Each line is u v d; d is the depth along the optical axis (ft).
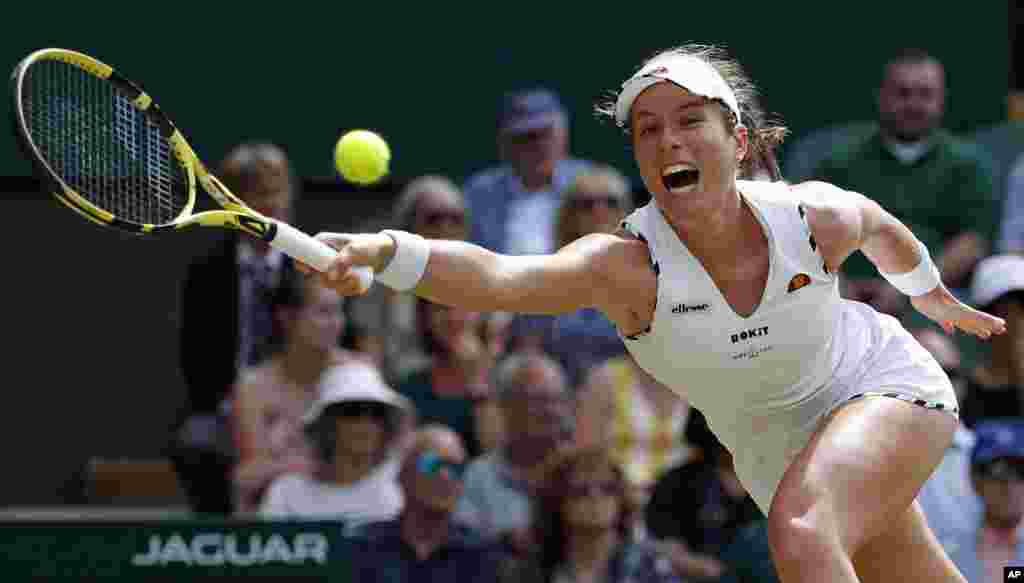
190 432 89.25
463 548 81.76
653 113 48.08
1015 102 120.26
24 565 75.31
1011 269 94.43
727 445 54.19
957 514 85.66
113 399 103.91
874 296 103.04
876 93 118.52
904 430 49.29
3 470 102.22
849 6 118.32
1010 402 93.15
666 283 48.29
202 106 110.22
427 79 113.29
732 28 116.98
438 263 45.11
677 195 47.85
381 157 49.96
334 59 111.96
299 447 88.89
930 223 107.14
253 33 110.73
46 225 104.12
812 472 47.55
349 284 44.21
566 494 83.87
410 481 80.79
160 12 109.40
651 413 93.30
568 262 47.24
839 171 107.96
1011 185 111.75
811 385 50.83
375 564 80.53
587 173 98.63
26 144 43.60
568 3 114.93
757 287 48.96
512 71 114.52
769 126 54.70
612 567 84.02
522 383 87.45
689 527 84.43
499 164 114.11
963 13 120.06
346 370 88.99
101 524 75.92
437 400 94.43
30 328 103.45
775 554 46.60
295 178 109.19
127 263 104.37
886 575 55.16
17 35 106.93
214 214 44.55
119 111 50.57
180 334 95.71
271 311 94.22
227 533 76.79
